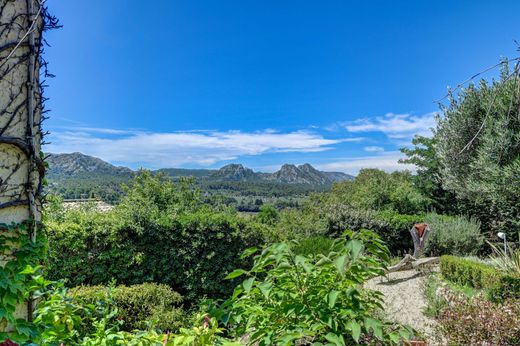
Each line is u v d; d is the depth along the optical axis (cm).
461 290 573
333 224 1035
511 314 338
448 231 984
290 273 202
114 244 656
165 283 685
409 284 671
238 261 734
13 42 171
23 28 175
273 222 1360
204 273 704
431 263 793
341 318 189
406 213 1334
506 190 849
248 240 751
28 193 177
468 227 998
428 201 1302
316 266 194
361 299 217
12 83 170
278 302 198
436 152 1097
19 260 167
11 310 158
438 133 1043
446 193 1261
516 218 939
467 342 328
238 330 218
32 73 177
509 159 847
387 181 1491
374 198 1377
